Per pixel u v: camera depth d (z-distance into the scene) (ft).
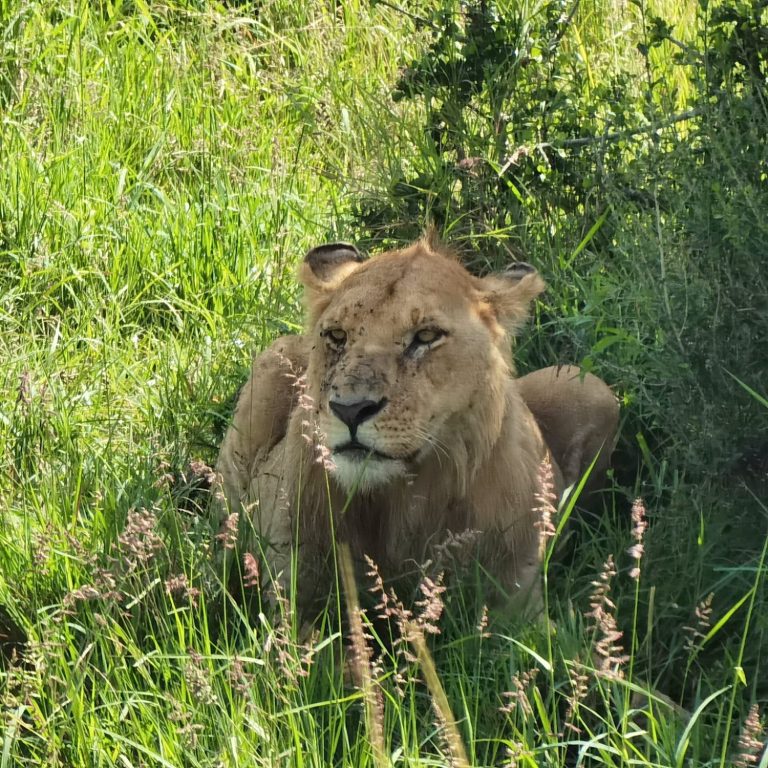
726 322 27.14
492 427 25.81
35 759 20.98
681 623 25.38
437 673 23.81
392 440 24.31
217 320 38.73
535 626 24.36
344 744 21.11
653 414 30.40
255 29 53.72
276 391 30.30
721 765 20.11
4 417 32.12
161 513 27.71
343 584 26.25
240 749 20.45
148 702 21.72
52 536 26.50
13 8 48.70
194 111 48.14
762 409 26.84
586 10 48.19
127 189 43.47
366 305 25.09
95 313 38.14
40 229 40.50
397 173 39.06
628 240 29.91
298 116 48.62
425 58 38.86
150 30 53.72
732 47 33.58
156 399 35.14
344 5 54.95
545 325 32.40
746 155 29.53
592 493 30.22
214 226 42.01
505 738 22.26
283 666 21.44
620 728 22.81
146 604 23.82
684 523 26.84
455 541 24.63
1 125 44.09
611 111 38.37
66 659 23.89
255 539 27.04
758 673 23.93
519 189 37.37
